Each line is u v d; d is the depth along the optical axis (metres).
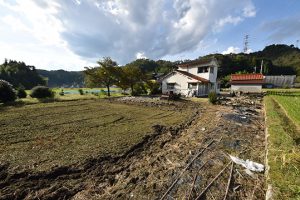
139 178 4.39
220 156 5.54
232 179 4.29
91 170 4.73
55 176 4.39
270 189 3.37
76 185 4.07
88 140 6.90
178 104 17.31
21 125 8.83
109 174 4.58
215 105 16.88
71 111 12.95
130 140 6.94
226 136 7.48
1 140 6.72
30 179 4.23
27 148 6.02
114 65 27.42
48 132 7.82
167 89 28.31
